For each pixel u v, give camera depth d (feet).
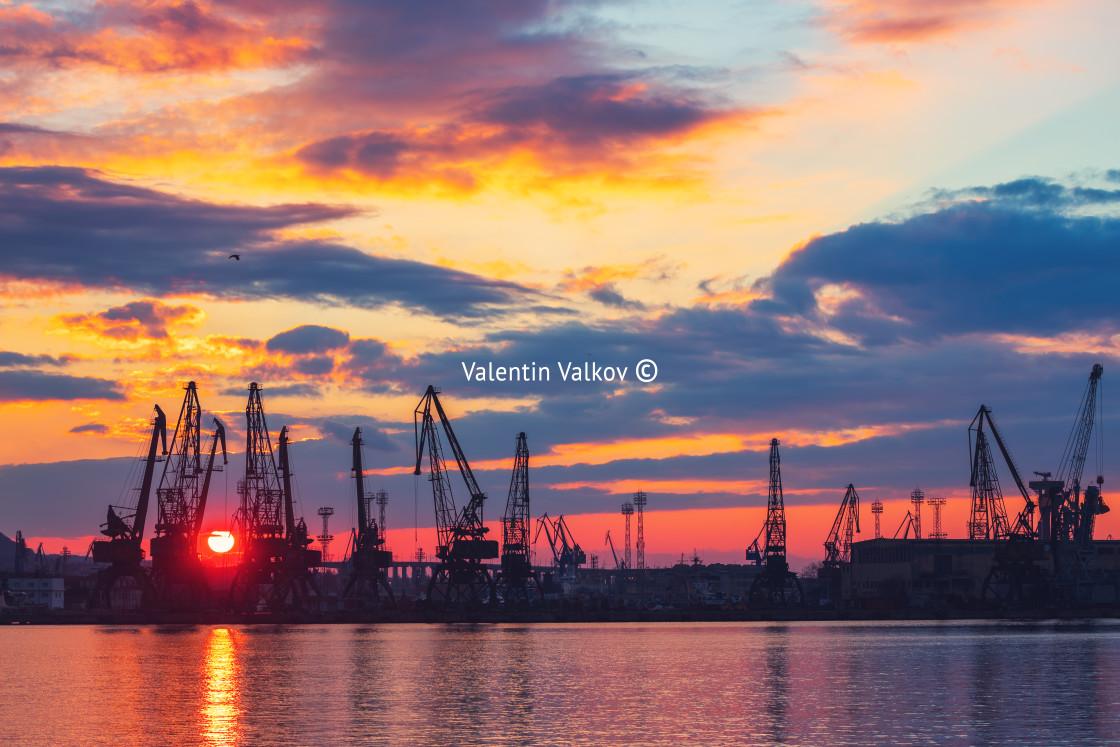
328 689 435.12
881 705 376.27
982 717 345.51
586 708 373.20
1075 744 296.92
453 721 342.64
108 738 316.81
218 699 403.13
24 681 478.59
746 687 437.99
